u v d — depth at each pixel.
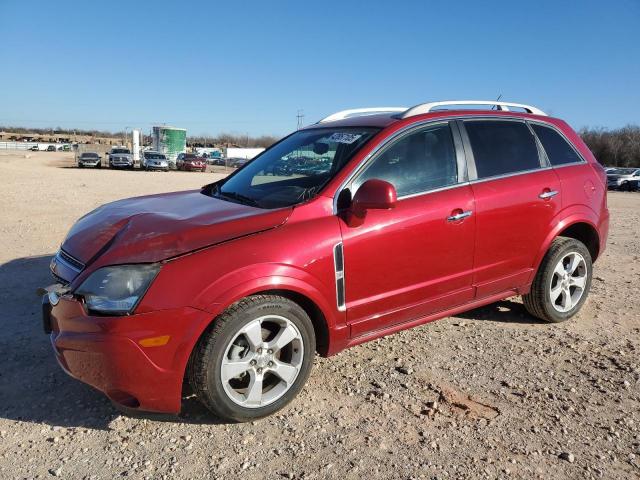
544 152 4.54
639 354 4.07
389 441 2.93
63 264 3.26
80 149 56.12
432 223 3.67
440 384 3.58
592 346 4.23
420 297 3.73
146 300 2.77
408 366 3.83
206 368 2.89
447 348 4.16
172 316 2.79
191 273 2.84
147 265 2.82
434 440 2.95
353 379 3.64
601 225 4.86
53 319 3.07
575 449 2.88
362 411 3.23
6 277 5.86
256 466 2.72
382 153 3.63
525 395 3.44
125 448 2.86
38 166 35.81
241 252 2.97
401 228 3.53
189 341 2.82
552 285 4.60
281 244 3.08
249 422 3.12
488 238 4.00
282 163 4.09
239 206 3.49
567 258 4.66
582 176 4.66
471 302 4.11
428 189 3.76
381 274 3.49
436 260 3.74
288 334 3.14
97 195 14.57
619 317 4.90
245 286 2.92
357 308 3.42
